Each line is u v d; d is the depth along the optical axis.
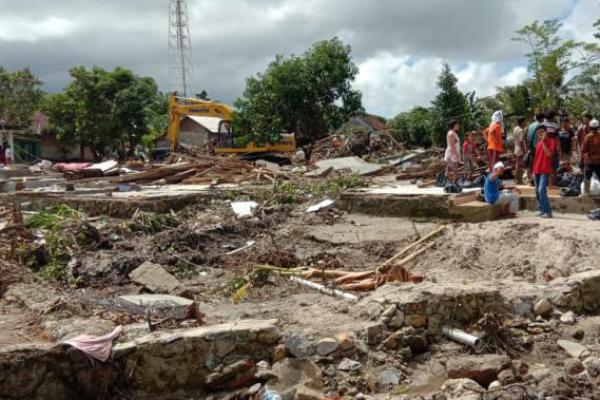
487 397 4.58
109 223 12.20
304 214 12.68
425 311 5.75
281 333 5.27
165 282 7.98
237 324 5.30
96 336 5.03
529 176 12.41
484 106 33.97
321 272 8.11
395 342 5.45
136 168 22.45
